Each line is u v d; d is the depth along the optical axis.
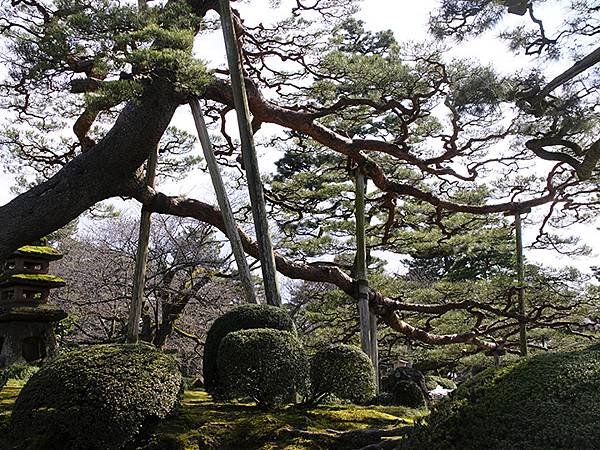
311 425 5.63
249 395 5.92
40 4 9.52
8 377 9.30
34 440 5.02
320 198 14.59
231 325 6.72
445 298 14.45
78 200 9.66
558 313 14.55
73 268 14.38
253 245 11.75
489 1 8.91
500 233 15.07
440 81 10.61
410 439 3.71
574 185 13.68
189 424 5.57
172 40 7.73
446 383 15.38
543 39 9.12
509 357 15.97
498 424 3.29
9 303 10.79
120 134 9.59
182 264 13.56
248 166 8.85
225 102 10.70
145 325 13.82
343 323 15.01
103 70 7.81
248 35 11.59
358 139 11.95
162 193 10.52
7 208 9.48
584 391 3.25
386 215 15.21
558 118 9.70
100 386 5.21
